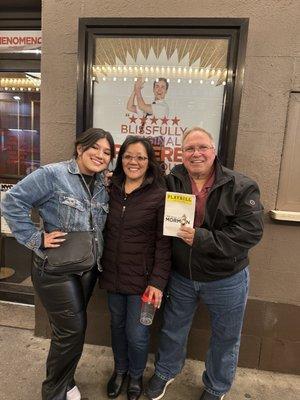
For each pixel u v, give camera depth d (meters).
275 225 1.96
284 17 1.78
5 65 2.58
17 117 2.77
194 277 1.59
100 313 2.21
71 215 1.50
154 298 1.58
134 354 1.72
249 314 2.05
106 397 1.80
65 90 2.01
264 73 1.83
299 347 2.05
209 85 1.86
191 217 1.45
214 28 1.79
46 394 1.61
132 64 1.90
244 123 1.89
